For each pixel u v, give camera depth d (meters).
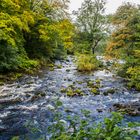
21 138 8.21
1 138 8.27
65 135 3.67
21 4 23.23
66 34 33.59
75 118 4.36
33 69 21.31
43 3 26.98
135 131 3.48
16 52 20.59
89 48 43.84
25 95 13.50
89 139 3.55
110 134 3.42
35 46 26.25
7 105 11.68
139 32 19.16
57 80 18.34
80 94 14.41
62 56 32.31
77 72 23.08
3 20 18.33
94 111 11.46
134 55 18.89
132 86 17.09
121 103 13.05
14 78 17.28
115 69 24.42
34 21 24.64
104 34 43.75
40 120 9.90
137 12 20.56
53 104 12.21
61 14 29.14
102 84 17.81
